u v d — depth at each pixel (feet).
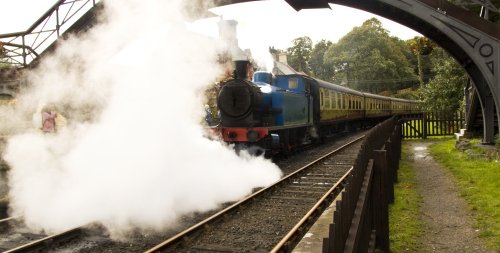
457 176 33.47
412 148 58.29
